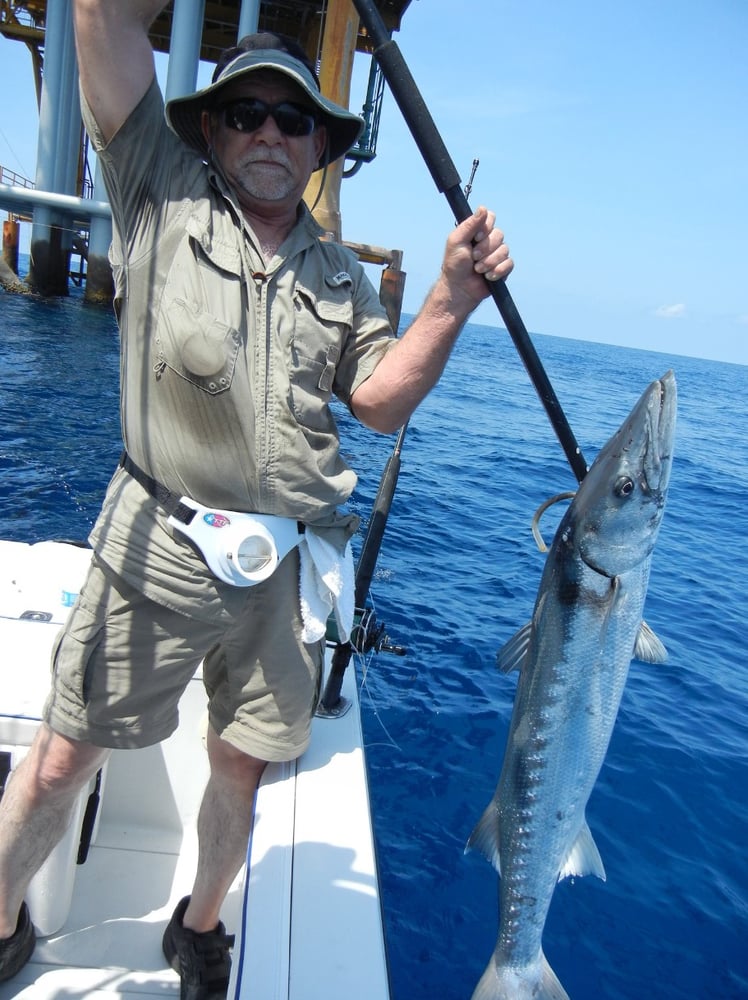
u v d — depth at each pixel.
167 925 2.42
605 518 1.78
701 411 32.75
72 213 24.70
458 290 1.86
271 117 1.86
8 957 2.13
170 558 1.88
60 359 16.27
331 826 2.18
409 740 4.38
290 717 2.12
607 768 4.34
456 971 2.95
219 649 2.15
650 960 3.11
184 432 1.86
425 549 8.04
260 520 1.94
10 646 2.42
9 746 2.17
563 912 3.29
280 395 1.88
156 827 2.81
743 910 3.41
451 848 3.58
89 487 8.23
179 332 1.79
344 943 1.86
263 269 1.88
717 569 8.84
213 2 21.67
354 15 16.89
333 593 2.11
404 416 2.09
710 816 4.02
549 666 1.85
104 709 1.90
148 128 1.77
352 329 2.07
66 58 23.28
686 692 5.38
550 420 1.92
